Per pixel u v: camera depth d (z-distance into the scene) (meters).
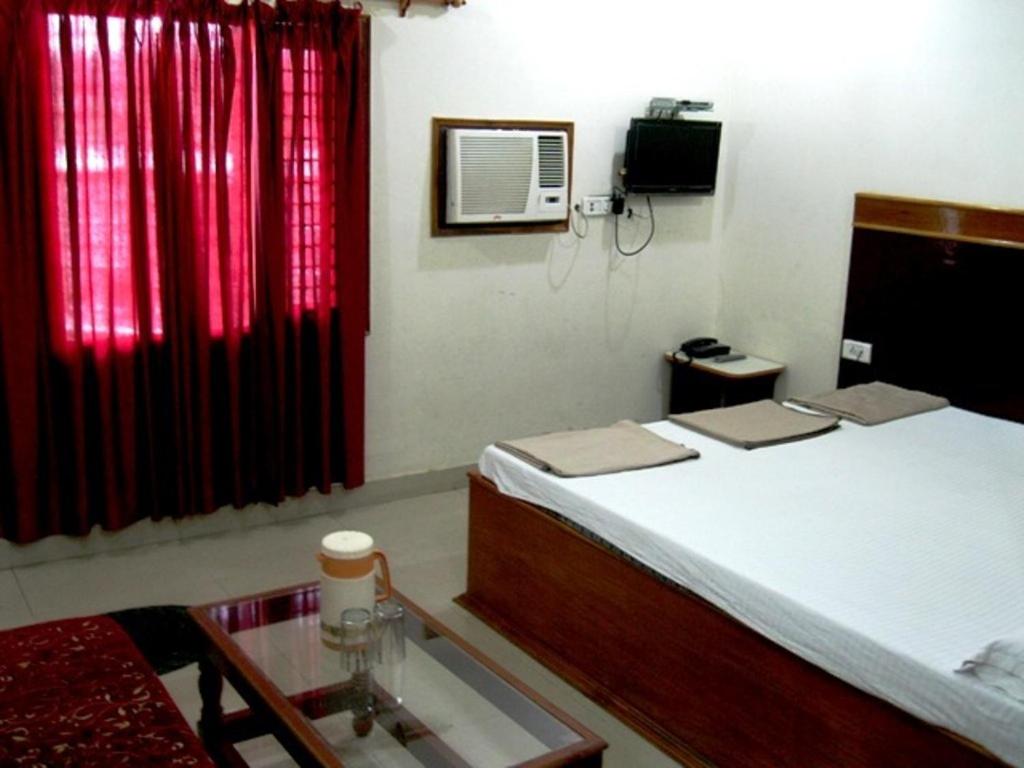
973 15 3.85
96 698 2.25
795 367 4.78
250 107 3.62
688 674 2.67
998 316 3.88
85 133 3.37
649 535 2.73
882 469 3.31
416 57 4.05
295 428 3.99
